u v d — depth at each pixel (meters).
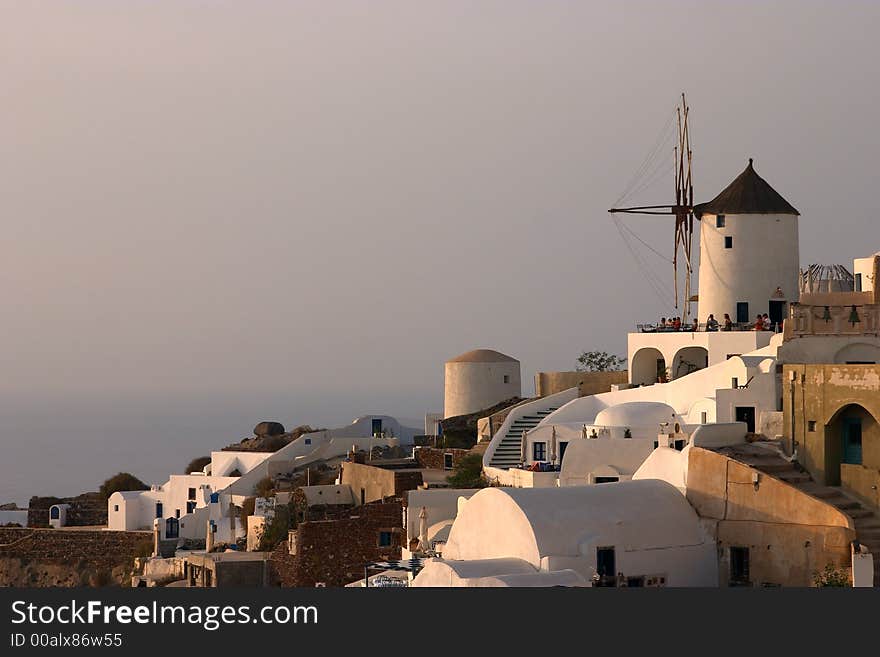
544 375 88.00
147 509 99.00
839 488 53.72
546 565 49.91
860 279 82.50
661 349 81.75
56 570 95.69
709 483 53.75
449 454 84.81
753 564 52.25
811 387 54.94
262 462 95.50
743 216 83.50
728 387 69.00
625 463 64.56
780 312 83.25
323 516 78.94
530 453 75.31
